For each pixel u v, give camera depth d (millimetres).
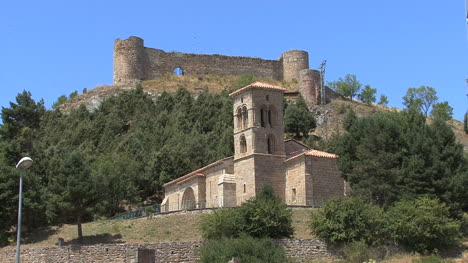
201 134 113188
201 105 124625
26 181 69688
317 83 138250
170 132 115812
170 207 92375
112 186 77312
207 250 47938
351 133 72062
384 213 56719
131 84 144125
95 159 103688
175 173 99562
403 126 76875
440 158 65938
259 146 77688
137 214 77500
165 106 129375
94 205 67125
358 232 52781
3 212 67562
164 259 48969
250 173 76688
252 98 78938
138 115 127000
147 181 99625
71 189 65312
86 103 139500
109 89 142500
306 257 51844
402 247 53844
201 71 153500
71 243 64000
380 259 51438
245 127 79688
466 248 56156
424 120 80562
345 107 134125
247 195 76500
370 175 65062
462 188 62844
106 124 124625
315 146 108438
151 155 104562
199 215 69438
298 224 63000
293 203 76125
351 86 153875
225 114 118375
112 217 81312
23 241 67625
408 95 155000
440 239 54406
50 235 68562
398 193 63594
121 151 110375
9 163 75938
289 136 121562
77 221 73375
